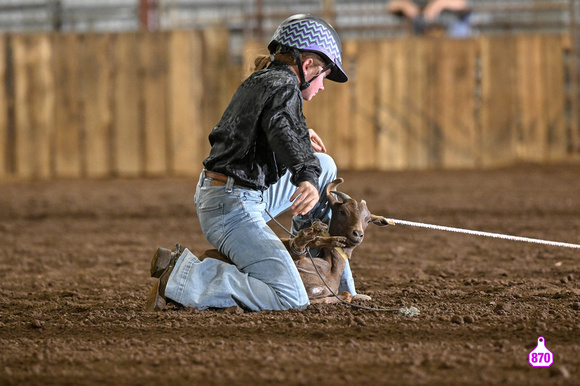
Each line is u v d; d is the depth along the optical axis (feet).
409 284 51.60
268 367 29.55
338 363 29.94
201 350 32.35
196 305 38.96
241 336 34.65
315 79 40.01
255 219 38.88
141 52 146.30
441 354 31.14
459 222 86.94
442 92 148.56
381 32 174.40
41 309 43.78
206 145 147.43
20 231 87.04
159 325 37.01
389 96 148.87
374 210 96.43
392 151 149.48
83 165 147.95
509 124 148.97
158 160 147.43
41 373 29.22
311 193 35.12
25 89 147.23
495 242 72.90
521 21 172.14
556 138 149.28
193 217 96.63
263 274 38.88
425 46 148.36
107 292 50.14
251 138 37.37
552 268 57.57
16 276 58.65
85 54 146.72
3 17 176.65
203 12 176.55
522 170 142.51
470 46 148.36
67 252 71.97
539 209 95.66
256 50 41.88
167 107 146.72
